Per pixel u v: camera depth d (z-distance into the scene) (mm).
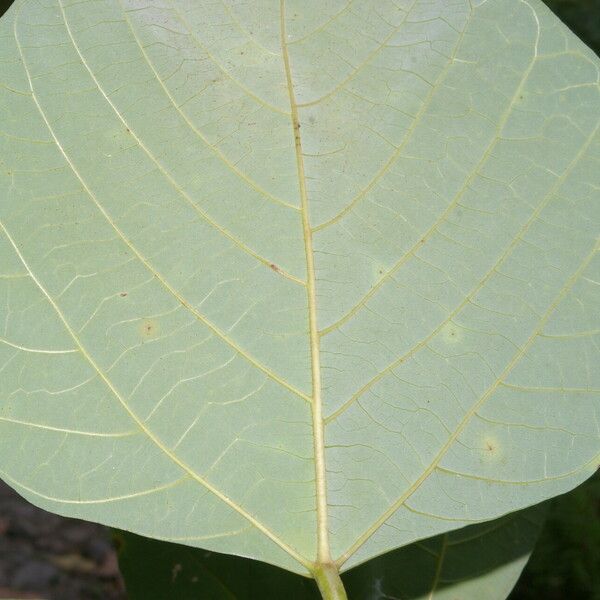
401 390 210
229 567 257
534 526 256
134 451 200
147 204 212
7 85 212
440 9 225
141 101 216
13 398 197
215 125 217
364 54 223
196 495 200
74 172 211
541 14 226
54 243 207
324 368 209
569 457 208
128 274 208
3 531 686
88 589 664
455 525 203
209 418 204
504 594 250
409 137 220
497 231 218
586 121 223
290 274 213
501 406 210
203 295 210
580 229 219
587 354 213
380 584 252
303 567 198
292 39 222
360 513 202
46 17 216
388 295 214
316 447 205
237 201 215
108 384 202
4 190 207
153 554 256
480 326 214
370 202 217
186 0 221
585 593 445
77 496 195
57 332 203
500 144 221
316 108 220
